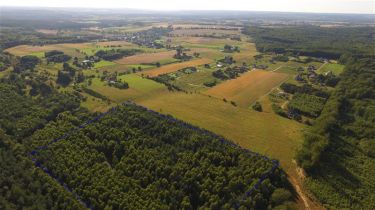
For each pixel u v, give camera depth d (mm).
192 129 147375
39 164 128375
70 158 129375
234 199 105312
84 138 141750
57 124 156500
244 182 112062
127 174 121688
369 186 117375
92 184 115812
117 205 106750
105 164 128250
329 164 129000
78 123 157000
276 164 120750
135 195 110062
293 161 129750
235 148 130000
